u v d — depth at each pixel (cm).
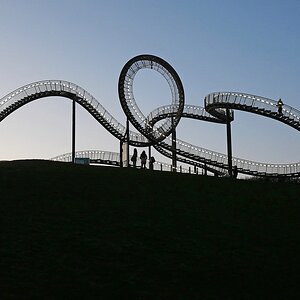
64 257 2503
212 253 2744
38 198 3572
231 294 2250
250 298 2222
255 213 3622
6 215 3117
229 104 7256
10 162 5084
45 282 2195
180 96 7781
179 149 7812
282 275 2503
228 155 7406
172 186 4216
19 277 2227
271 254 2792
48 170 4497
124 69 7700
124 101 7750
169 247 2786
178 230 3106
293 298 2255
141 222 3203
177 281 2339
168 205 3659
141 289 2211
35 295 2056
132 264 2494
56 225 2998
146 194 3900
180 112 7775
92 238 2817
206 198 3928
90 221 3136
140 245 2777
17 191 3716
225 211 3622
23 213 3191
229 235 3083
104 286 2203
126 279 2305
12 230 2842
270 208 3766
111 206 3516
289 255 2792
